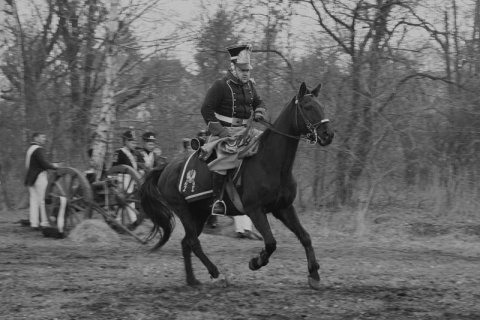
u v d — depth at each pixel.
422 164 14.88
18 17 16.64
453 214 14.20
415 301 7.47
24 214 16.06
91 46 16.66
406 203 15.06
